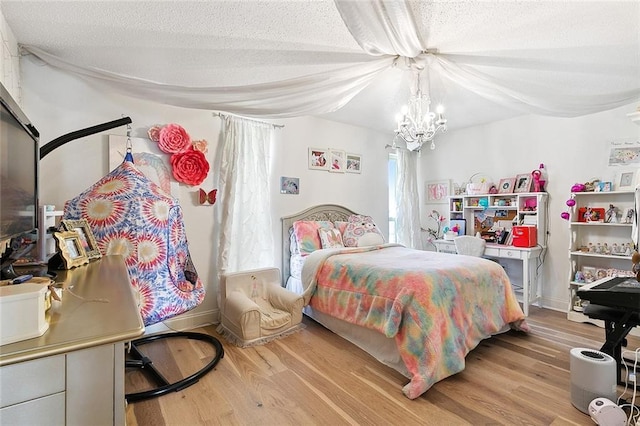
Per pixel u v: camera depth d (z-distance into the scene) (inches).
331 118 159.0
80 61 84.5
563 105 100.7
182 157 112.3
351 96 103.9
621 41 69.2
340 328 107.6
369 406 69.1
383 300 88.9
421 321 78.8
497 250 145.3
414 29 64.7
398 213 189.8
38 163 61.0
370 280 96.2
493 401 70.7
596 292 76.1
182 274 81.9
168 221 77.2
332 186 164.7
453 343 80.6
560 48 73.4
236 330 103.0
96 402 25.0
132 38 73.7
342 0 53.6
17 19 67.3
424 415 66.0
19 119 48.2
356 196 175.0
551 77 86.7
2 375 21.9
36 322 24.8
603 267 125.5
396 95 120.3
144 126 107.5
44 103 90.6
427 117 101.7
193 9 62.9
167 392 73.2
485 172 168.1
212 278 122.0
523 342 103.1
